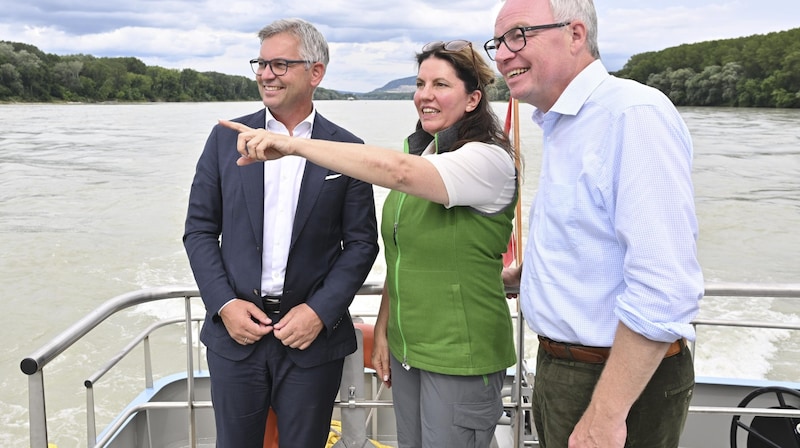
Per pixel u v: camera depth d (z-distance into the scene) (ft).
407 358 7.30
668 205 4.99
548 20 5.65
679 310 4.96
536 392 6.66
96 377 8.75
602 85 5.58
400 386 7.68
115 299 7.68
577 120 5.64
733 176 109.29
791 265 55.26
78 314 44.47
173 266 55.01
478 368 7.02
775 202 84.33
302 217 7.49
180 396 12.72
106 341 38.22
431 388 7.16
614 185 5.36
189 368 8.70
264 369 7.55
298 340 7.35
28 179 108.68
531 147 139.44
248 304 7.40
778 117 264.93
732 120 249.14
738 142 168.76
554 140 5.88
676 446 6.04
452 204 6.55
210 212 7.86
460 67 6.88
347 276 7.60
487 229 6.89
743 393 11.66
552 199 5.83
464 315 6.95
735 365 35.04
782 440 9.63
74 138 205.46
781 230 67.82
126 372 34.73
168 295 8.24
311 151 6.18
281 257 7.55
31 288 49.26
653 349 5.08
